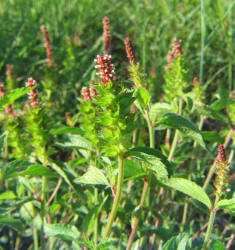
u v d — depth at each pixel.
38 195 0.37
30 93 0.30
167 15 0.74
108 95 0.22
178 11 0.72
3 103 0.28
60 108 0.56
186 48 0.64
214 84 0.59
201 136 0.28
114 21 0.79
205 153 0.49
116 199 0.26
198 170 0.41
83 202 0.34
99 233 0.34
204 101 0.38
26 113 0.31
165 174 0.24
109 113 0.23
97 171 0.28
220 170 0.26
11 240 0.39
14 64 0.66
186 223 0.39
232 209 0.26
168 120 0.29
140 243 0.34
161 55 0.65
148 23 0.74
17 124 0.33
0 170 0.33
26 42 0.72
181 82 0.38
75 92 0.58
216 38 0.64
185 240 0.26
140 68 0.31
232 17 0.70
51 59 0.47
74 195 0.38
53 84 0.48
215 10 0.71
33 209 0.35
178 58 0.37
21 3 0.86
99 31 0.77
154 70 0.50
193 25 0.71
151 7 0.78
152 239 0.36
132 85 0.31
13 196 0.33
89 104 0.30
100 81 0.22
